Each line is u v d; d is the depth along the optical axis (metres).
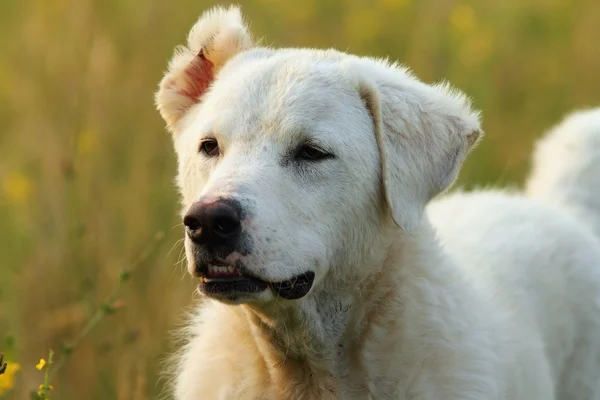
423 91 8.98
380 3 18.83
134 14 16.30
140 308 12.18
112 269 12.47
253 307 8.65
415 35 17.55
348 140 8.61
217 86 9.21
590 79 17.97
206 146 8.82
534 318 10.12
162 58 15.67
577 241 10.84
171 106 9.84
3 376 8.45
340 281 8.78
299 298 8.41
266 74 8.87
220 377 9.17
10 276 13.30
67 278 12.62
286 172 8.43
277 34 17.16
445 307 8.86
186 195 9.16
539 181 12.22
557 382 10.52
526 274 10.30
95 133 14.42
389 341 8.84
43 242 12.99
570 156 11.91
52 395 11.58
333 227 8.57
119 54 15.57
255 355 9.13
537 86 17.92
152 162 14.33
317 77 8.77
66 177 13.04
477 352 8.87
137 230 13.05
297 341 8.88
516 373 9.39
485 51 17.83
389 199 8.55
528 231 10.70
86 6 15.70
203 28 9.78
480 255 10.20
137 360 11.45
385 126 8.74
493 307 9.49
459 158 8.85
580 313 10.59
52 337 12.02
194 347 9.52
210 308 9.66
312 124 8.52
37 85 15.15
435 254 9.03
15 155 15.66
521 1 20.19
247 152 8.48
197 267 8.03
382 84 8.91
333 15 18.52
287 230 8.23
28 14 18.11
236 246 7.96
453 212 11.03
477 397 8.73
